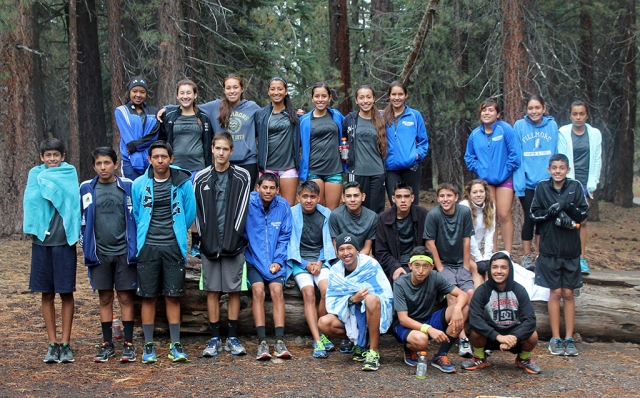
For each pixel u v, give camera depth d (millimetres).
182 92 6605
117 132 13516
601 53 21281
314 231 6562
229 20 15828
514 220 11438
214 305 6152
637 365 5934
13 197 12070
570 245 6266
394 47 17625
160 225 5770
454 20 16609
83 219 5766
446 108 18500
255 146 7043
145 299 5875
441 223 6316
